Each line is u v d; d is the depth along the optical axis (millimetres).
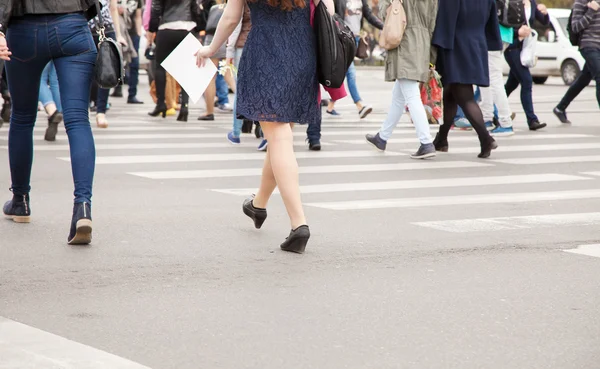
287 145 8938
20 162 9859
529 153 16875
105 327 6598
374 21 22672
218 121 21984
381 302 7293
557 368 5875
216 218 10516
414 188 12828
